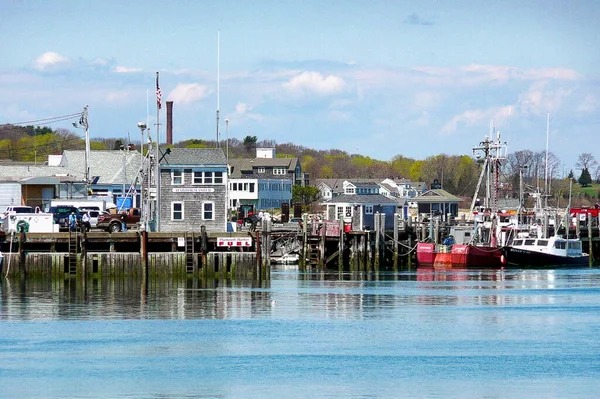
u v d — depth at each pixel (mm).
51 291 156250
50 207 196125
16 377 104312
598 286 182375
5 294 152875
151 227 193750
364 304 151500
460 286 179250
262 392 99562
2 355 113562
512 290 174375
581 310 148875
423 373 107312
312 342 121688
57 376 104688
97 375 105250
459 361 112688
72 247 164625
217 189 192000
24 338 122000
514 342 123125
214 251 171125
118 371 106938
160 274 166250
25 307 141625
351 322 134875
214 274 168375
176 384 102062
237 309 143250
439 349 118812
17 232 166500
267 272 170375
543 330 131250
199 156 192875
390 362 111750
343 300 154875
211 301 149625
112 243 166750
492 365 110875
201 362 110875
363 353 116000
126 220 196375
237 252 169125
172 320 134250
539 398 98375
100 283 164125
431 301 156625
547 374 107438
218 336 124250
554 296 166125
